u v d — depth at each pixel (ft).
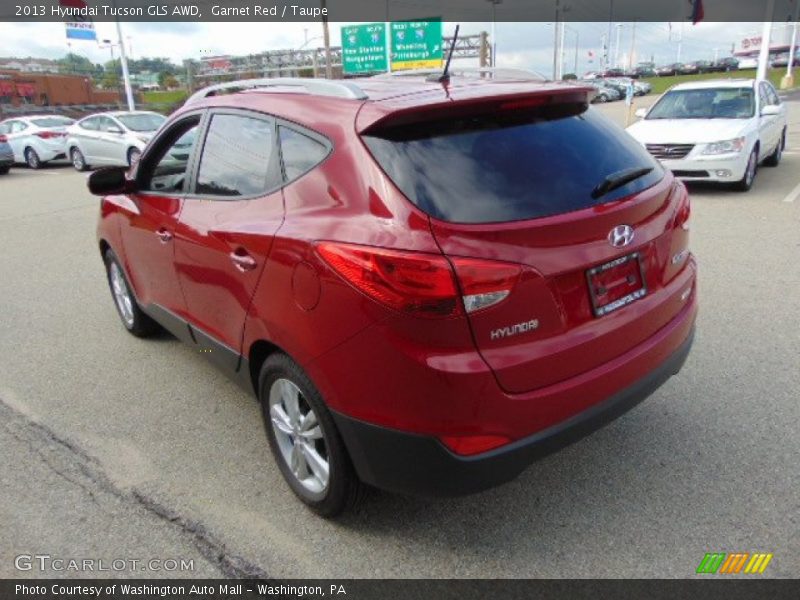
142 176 13.23
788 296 17.26
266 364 9.46
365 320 7.49
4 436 12.13
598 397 8.24
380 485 8.25
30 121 66.80
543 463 10.61
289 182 8.99
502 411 7.48
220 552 8.96
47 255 26.22
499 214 7.48
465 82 9.89
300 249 8.18
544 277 7.55
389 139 7.94
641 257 8.77
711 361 13.74
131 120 56.70
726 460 10.44
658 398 12.37
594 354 8.14
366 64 113.91
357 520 9.44
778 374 13.06
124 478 10.71
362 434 7.98
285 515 9.66
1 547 9.18
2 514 9.87
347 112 8.54
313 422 9.06
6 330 17.69
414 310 7.14
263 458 11.17
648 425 11.52
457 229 7.25
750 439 10.95
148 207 12.69
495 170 7.87
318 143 8.69
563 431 7.95
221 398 13.34
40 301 20.15
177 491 10.32
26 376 14.67
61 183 51.21
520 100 8.59
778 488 9.71
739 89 34.30
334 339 7.88
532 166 8.12
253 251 9.07
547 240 7.60
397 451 7.79
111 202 14.73
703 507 9.41
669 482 9.98
